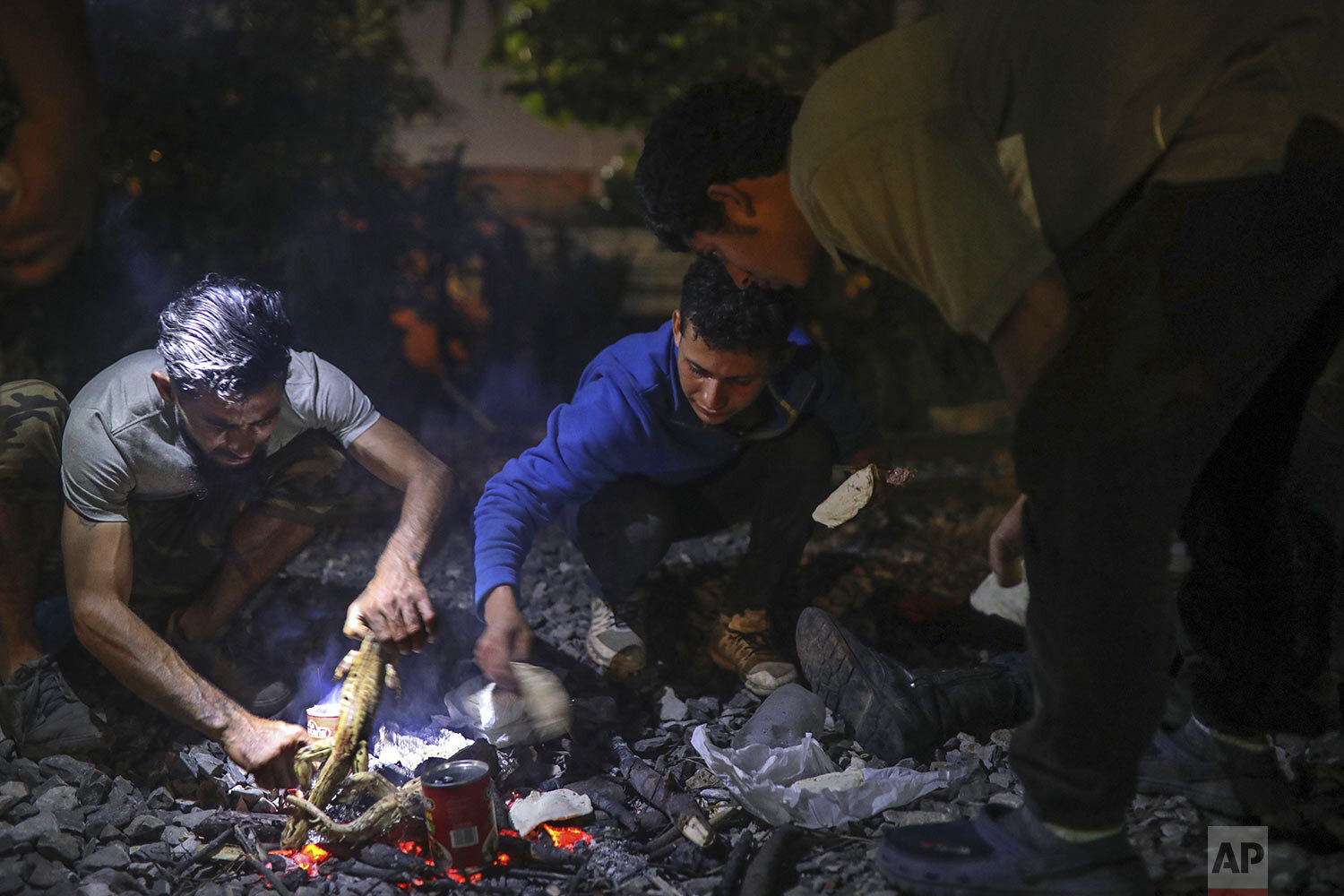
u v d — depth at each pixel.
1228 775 2.58
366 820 2.59
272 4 8.19
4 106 5.48
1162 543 1.96
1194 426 1.99
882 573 4.72
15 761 2.83
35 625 3.12
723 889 2.43
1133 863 2.12
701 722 3.26
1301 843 2.48
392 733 3.16
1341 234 2.05
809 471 3.43
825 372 3.42
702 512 3.75
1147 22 1.88
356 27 8.70
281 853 2.64
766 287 2.57
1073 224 1.92
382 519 5.70
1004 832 2.25
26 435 2.99
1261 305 2.00
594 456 3.23
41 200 2.40
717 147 2.32
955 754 2.95
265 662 3.64
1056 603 2.00
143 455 2.87
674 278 11.80
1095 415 1.92
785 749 2.88
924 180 1.88
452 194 9.05
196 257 7.93
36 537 3.06
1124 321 1.91
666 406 3.29
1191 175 1.88
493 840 2.54
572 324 10.30
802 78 10.37
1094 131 1.89
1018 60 1.93
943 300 1.94
